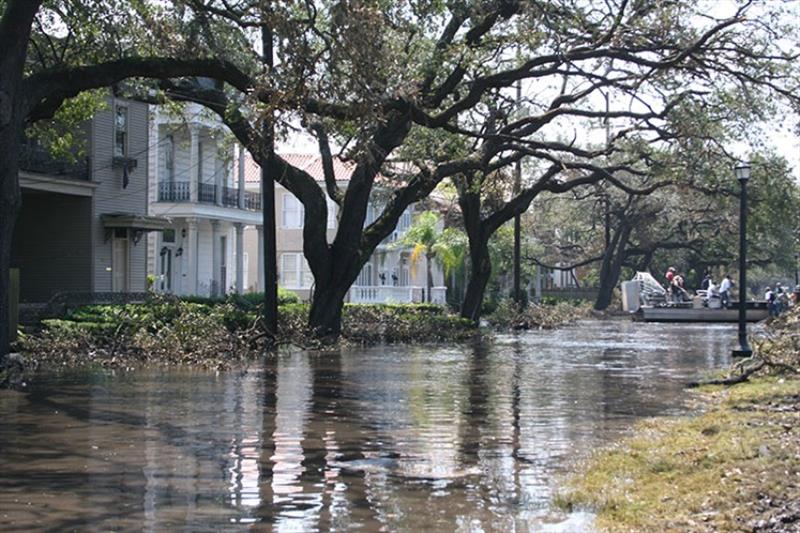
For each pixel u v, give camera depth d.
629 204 60.66
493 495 8.28
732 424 11.20
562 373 19.62
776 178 38.22
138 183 34.03
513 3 23.77
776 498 7.45
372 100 16.95
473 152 30.28
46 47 22.64
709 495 7.72
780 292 56.41
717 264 74.25
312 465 9.55
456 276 60.53
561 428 12.01
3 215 16.27
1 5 19.69
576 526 7.23
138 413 13.00
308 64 16.77
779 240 67.19
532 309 44.56
